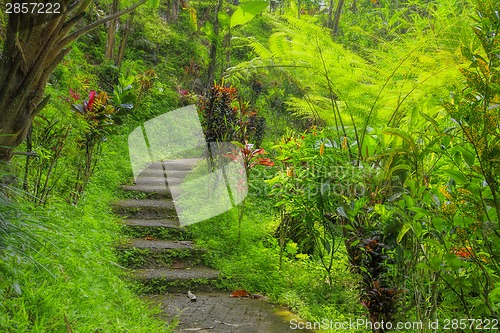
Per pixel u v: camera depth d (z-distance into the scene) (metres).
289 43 4.09
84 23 11.29
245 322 3.72
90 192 5.74
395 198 3.40
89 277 3.40
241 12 4.24
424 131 3.28
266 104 11.31
